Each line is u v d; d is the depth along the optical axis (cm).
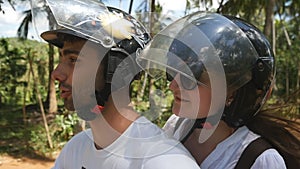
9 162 600
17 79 1106
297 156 137
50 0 107
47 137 683
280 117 143
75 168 127
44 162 610
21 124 853
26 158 623
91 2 114
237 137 127
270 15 835
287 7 1254
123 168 108
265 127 138
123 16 117
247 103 125
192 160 107
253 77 123
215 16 128
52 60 1002
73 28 105
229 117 125
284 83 1358
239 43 119
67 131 685
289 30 1612
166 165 102
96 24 108
